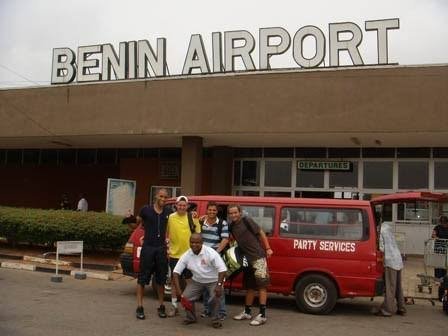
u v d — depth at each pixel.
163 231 8.35
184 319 8.20
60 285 11.18
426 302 11.30
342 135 16.73
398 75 15.63
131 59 19.00
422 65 15.46
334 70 16.17
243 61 17.62
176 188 22.66
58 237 14.88
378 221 11.81
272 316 8.95
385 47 16.45
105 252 15.27
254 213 9.75
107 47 19.44
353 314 9.57
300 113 16.42
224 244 8.57
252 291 8.56
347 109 15.98
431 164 18.84
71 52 19.95
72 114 19.38
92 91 19.11
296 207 9.59
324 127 16.17
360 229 9.25
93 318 8.05
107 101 18.84
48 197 25.59
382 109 15.70
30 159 26.19
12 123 20.30
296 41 17.06
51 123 19.67
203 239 8.67
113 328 7.47
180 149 22.80
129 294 10.46
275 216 9.62
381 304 10.38
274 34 17.44
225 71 17.78
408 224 18.70
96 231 14.48
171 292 9.05
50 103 19.73
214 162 20.86
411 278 14.06
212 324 7.87
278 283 9.41
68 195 25.17
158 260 8.27
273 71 16.78
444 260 11.55
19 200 26.19
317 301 9.23
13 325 7.37
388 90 15.69
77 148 24.89
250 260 8.38
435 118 15.25
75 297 9.79
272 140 18.64
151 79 18.25
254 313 9.16
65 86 19.53
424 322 9.10
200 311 9.02
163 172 22.95
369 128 15.76
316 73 16.34
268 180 20.75
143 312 8.22
